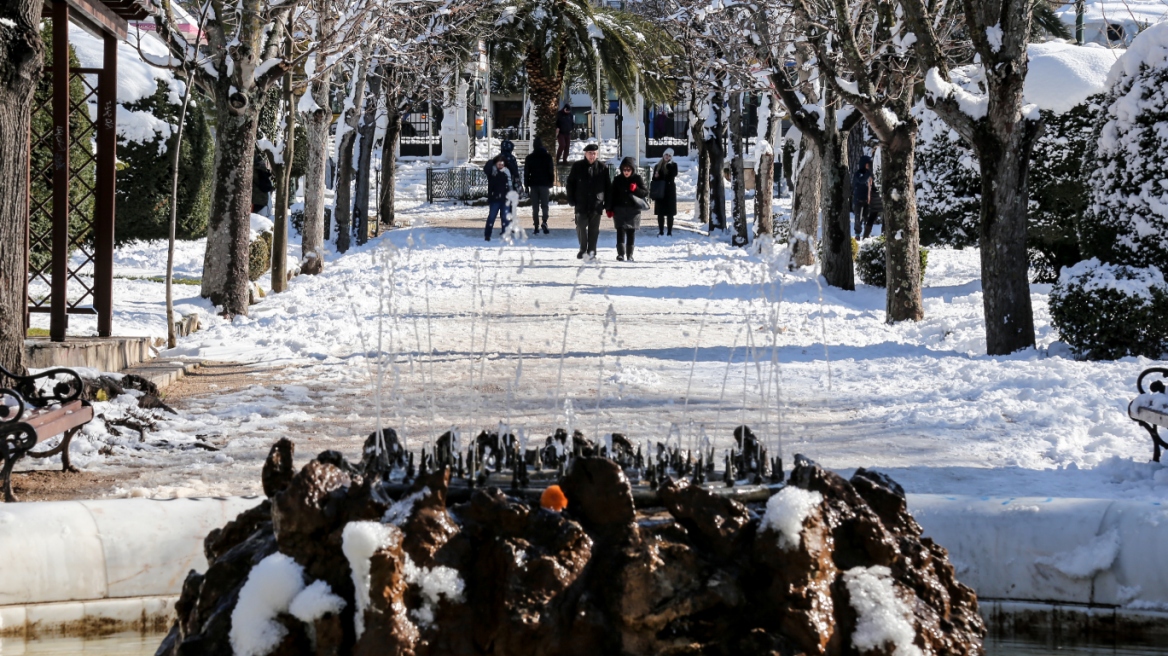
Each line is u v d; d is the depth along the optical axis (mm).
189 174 25234
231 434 8961
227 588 3104
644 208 27469
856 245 27688
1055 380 11258
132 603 4531
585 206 25922
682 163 62500
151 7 12906
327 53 19812
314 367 13094
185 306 16734
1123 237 15320
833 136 22453
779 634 2900
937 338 16109
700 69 33281
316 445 8414
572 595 2877
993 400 10547
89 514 4609
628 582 2879
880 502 3373
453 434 3676
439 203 47938
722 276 24203
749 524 3070
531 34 41562
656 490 3287
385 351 14266
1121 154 15406
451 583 2883
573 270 24953
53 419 6965
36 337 12320
